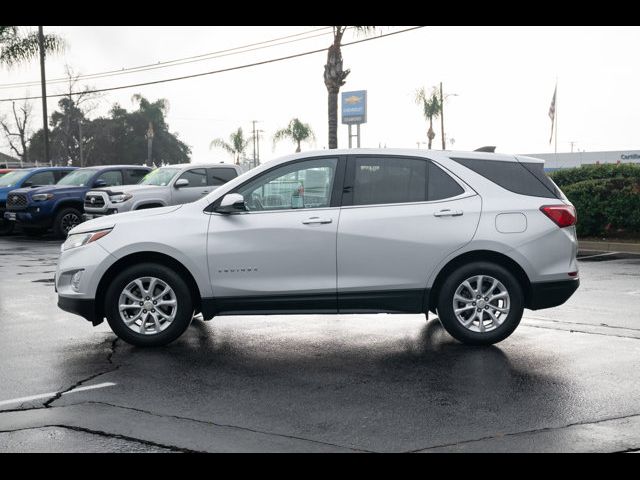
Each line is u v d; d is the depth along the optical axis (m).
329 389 5.50
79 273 6.78
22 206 19.59
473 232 6.73
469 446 4.29
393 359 6.43
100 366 6.22
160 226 6.80
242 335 7.50
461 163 6.96
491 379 5.75
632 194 17.67
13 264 14.16
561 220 6.85
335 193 6.86
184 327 6.86
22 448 4.30
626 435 4.45
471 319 6.85
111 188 17.05
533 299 6.83
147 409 5.02
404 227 6.72
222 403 5.16
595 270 12.93
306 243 6.71
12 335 7.52
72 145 91.06
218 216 6.83
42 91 35.62
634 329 7.64
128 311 6.92
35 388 5.55
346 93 36.78
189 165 17.44
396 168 6.93
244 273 6.74
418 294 6.77
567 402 5.12
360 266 6.73
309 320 8.30
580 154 53.94
